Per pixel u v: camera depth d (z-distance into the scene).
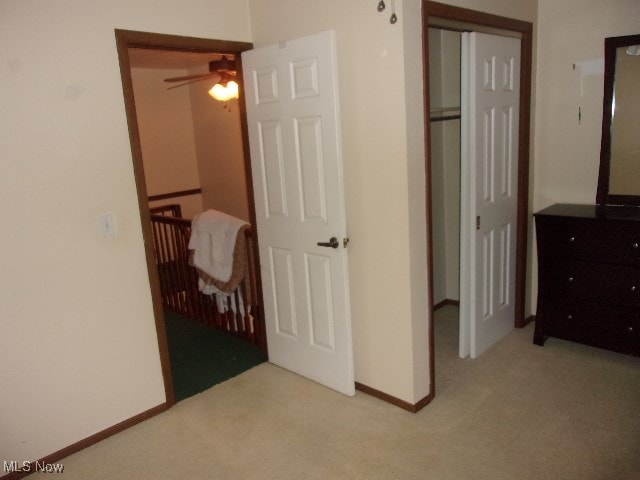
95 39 2.27
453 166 3.83
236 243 3.31
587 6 3.01
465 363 3.05
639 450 2.16
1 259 2.12
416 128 2.30
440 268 4.02
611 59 2.97
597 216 2.82
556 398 2.61
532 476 2.04
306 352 2.93
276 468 2.21
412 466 2.15
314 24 2.50
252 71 2.72
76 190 2.29
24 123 2.12
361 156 2.45
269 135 2.74
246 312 3.50
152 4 2.43
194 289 4.03
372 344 2.67
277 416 2.61
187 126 6.14
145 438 2.50
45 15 2.12
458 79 3.62
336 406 2.67
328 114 2.39
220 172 5.96
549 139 3.32
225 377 3.08
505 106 3.02
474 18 2.56
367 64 2.31
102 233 2.40
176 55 4.68
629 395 2.59
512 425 2.39
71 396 2.39
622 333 2.86
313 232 2.65
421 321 2.51
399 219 2.37
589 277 2.91
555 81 3.22
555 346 3.21
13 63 2.06
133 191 2.48
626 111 2.97
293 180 2.68
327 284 2.67
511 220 3.26
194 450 2.37
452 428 2.40
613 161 3.07
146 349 2.63
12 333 2.19
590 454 2.15
